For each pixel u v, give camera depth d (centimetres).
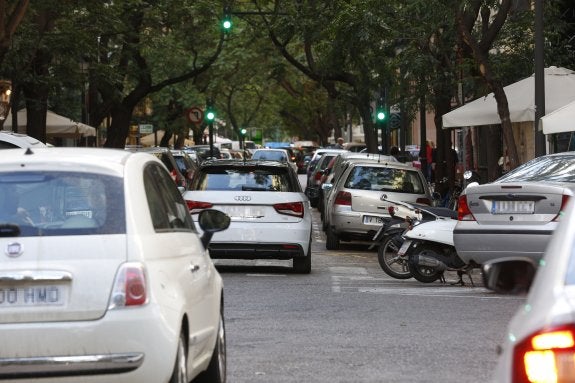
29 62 6288
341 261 4422
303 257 3784
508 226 3023
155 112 12825
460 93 5869
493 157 5806
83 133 7612
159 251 1464
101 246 1405
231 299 3052
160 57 9025
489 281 1049
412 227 3472
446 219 3519
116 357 1366
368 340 2353
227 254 3697
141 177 1540
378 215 4834
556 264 945
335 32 6656
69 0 6162
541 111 4488
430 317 2705
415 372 1997
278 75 10850
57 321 1373
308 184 8912
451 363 2084
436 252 3453
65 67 6762
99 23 6631
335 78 8756
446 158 6912
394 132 17575
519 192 3014
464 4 4691
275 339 2367
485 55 4956
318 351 2219
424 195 4897
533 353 844
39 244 1402
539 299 910
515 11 6009
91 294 1378
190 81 11488
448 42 5766
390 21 5806
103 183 1478
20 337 1365
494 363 2083
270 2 9556
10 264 1387
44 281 1380
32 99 6756
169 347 1391
